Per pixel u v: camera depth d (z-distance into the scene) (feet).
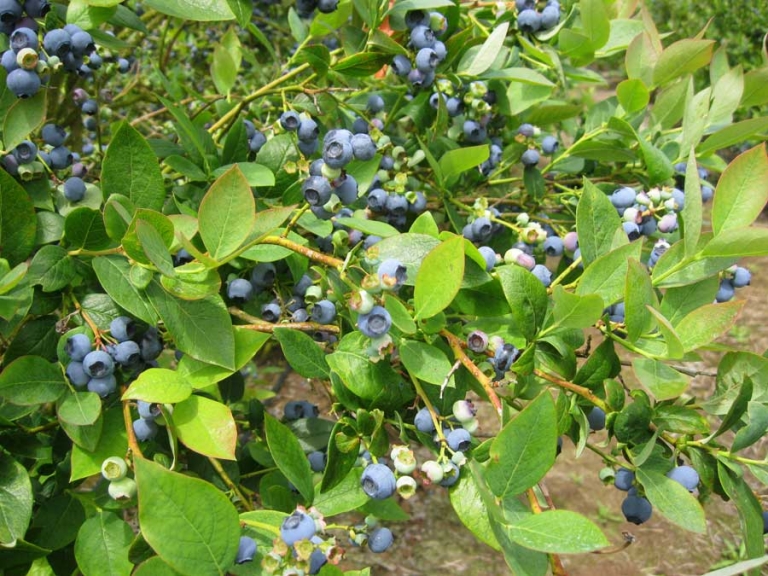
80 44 1.22
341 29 1.56
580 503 3.79
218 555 0.83
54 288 1.11
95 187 1.32
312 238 1.51
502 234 1.66
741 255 1.08
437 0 1.40
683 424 1.11
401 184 1.45
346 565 3.34
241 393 1.75
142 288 1.07
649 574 3.36
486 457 1.03
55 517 1.23
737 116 5.12
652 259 1.41
